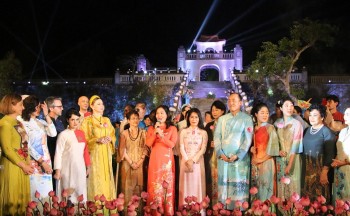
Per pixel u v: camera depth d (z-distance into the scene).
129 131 8.54
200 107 26.83
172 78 30.78
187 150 8.08
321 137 7.73
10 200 6.86
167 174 8.02
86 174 8.07
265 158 7.84
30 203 6.20
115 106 29.41
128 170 8.45
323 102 9.14
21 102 7.14
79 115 8.04
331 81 29.44
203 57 36.38
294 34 26.83
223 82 32.28
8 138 6.89
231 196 7.84
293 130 7.84
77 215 6.55
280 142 7.89
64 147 7.89
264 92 27.55
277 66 26.12
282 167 7.86
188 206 6.19
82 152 7.98
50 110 8.52
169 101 29.59
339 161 7.47
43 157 7.42
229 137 7.98
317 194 7.71
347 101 28.12
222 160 7.98
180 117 9.84
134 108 9.67
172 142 8.08
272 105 26.91
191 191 7.96
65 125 9.24
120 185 8.57
